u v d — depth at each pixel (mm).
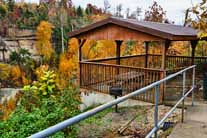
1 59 49125
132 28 9344
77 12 61562
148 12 25219
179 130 4609
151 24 10945
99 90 9969
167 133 4766
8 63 47875
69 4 59000
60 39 53438
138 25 9172
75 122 1599
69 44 44344
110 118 7469
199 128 4703
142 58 13711
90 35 10648
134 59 12992
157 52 18703
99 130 6523
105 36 10398
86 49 31141
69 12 58344
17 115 5457
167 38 8461
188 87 9227
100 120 7246
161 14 24938
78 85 10352
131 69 9180
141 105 8656
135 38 9555
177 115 6297
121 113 7902
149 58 13969
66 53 45094
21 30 54438
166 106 7977
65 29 55000
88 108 9508
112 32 10195
